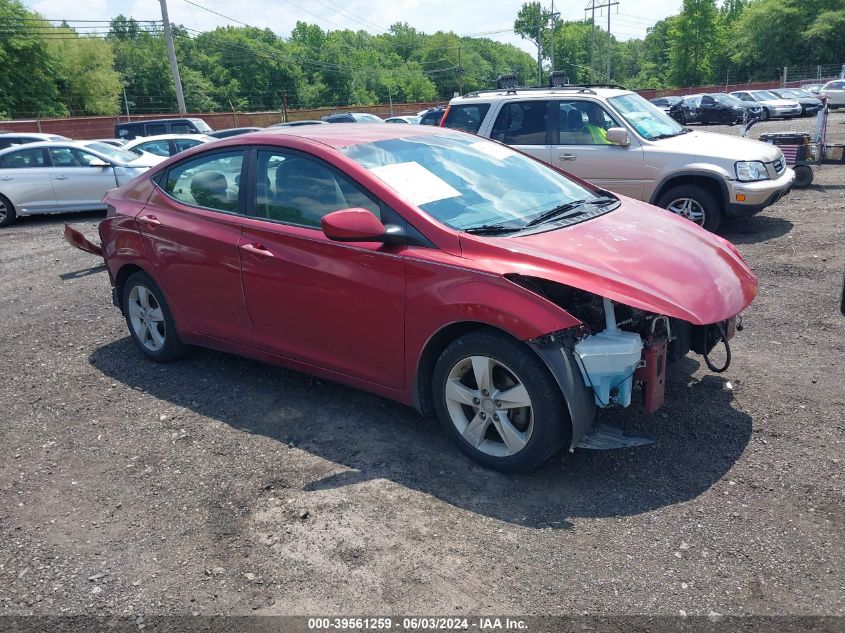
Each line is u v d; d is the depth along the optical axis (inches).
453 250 136.7
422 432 156.8
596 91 349.7
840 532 115.6
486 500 130.0
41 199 507.2
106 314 257.9
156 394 183.9
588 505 127.0
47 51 2236.7
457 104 369.4
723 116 1326.3
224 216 172.9
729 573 108.0
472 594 106.6
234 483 139.6
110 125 1644.9
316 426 161.8
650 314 136.3
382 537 120.7
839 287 239.3
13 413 177.5
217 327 180.4
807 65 2925.7
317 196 156.6
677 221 167.2
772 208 391.5
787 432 147.5
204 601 108.0
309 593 108.4
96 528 127.6
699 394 166.7
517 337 125.6
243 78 4119.1
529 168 180.5
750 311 222.5
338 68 4451.3
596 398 128.6
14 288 306.5
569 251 135.3
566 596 105.2
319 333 157.8
